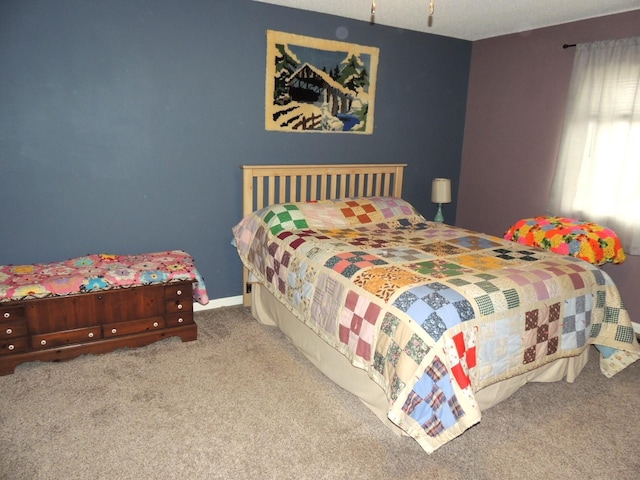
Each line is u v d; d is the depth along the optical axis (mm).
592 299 2398
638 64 3074
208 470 1816
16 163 2689
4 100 2590
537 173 3904
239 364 2641
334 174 3717
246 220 3336
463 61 4309
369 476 1815
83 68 2754
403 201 3684
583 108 3404
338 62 3605
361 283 2186
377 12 3393
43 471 1773
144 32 2879
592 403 2365
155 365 2592
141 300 2699
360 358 2055
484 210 4410
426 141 4289
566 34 3557
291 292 2645
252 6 3186
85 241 2980
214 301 3512
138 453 1893
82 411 2150
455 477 1829
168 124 3074
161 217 3191
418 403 1757
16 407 2160
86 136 2844
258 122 3387
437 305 1895
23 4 2535
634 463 1936
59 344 2535
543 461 1932
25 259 2826
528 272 2283
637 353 2461
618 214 3252
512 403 2346
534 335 2123
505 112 4098
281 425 2109
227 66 3188
